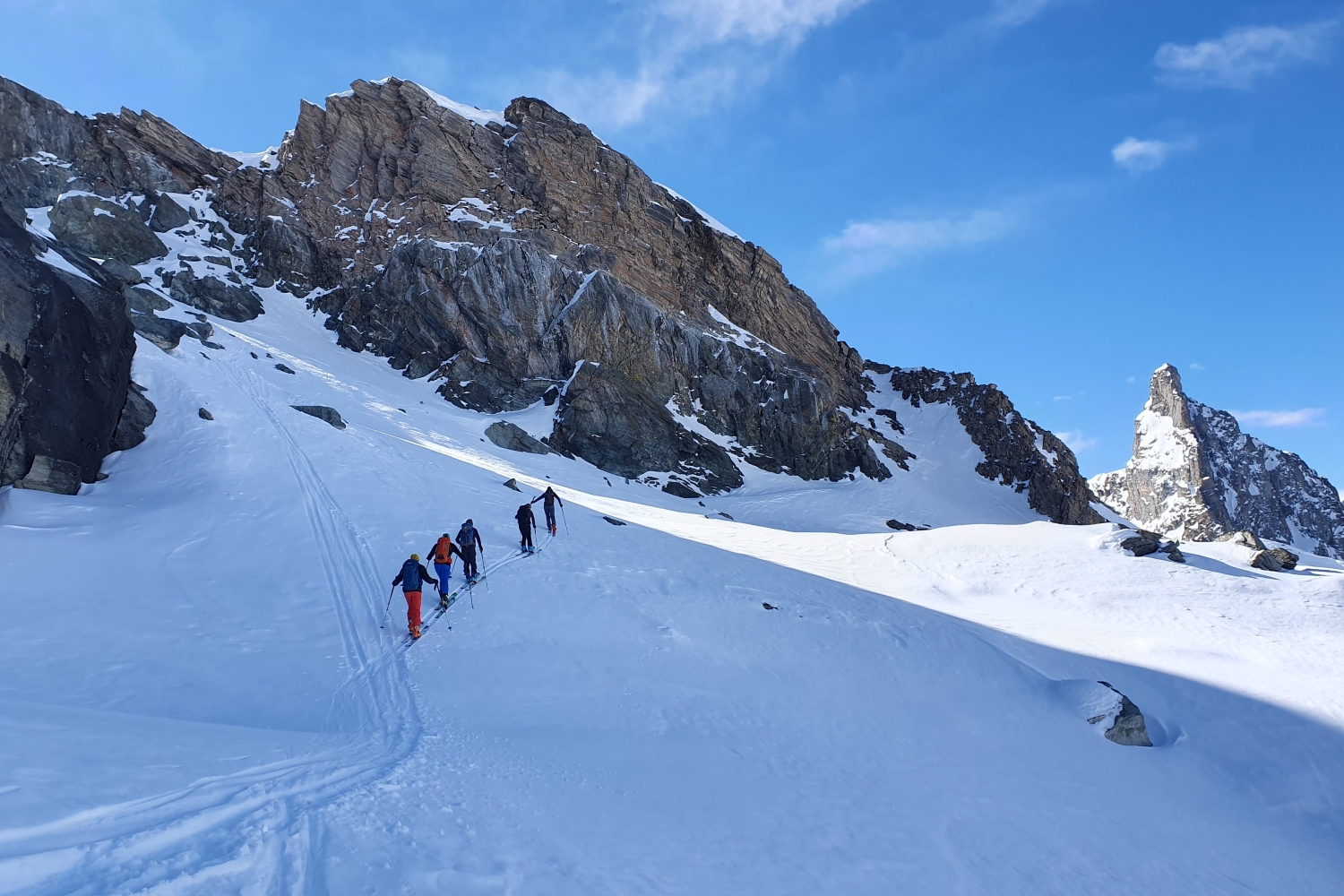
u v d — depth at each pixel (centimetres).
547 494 2208
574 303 6475
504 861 611
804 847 841
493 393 5972
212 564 1565
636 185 7788
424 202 6825
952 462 8550
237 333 5203
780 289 8806
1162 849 1169
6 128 6069
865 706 1506
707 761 1051
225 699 1028
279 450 2294
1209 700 1886
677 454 6088
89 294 1952
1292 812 1474
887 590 2738
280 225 6738
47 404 1758
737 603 1942
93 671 1065
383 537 1878
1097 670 2006
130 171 6712
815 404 7200
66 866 450
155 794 589
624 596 1808
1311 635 2306
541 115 7812
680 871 694
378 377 5844
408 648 1326
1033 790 1282
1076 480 8769
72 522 1606
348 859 558
